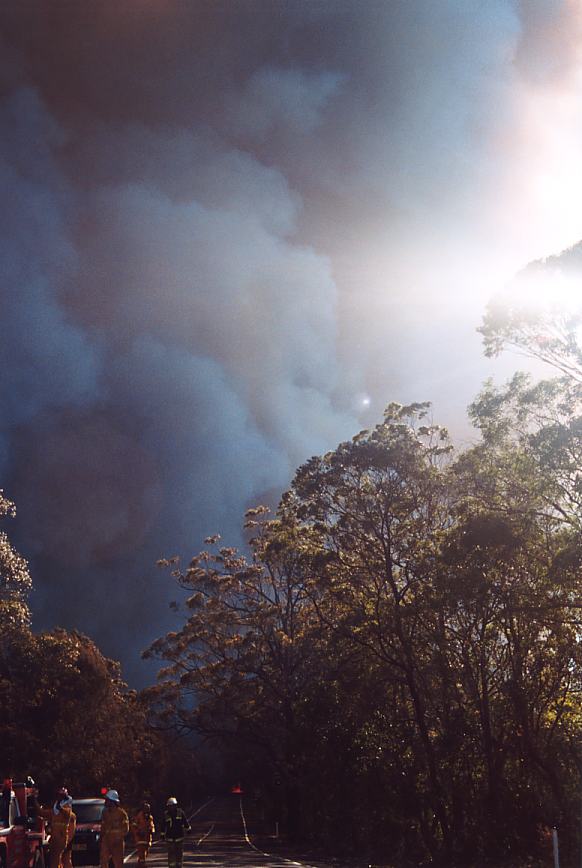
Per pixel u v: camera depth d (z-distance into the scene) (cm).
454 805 4025
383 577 4241
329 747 4725
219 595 6706
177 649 6756
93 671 7462
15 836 1942
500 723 3959
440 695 4281
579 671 3688
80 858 3166
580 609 3447
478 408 3172
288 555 4956
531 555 3253
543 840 3625
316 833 5597
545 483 3052
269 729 6750
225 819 11750
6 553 4378
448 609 3653
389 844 4362
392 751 4450
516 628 3709
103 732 7631
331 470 4175
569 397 2994
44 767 6750
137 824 2864
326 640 5016
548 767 3625
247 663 6288
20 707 6644
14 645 6500
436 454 4244
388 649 4338
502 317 2975
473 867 3528
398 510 4166
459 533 3300
